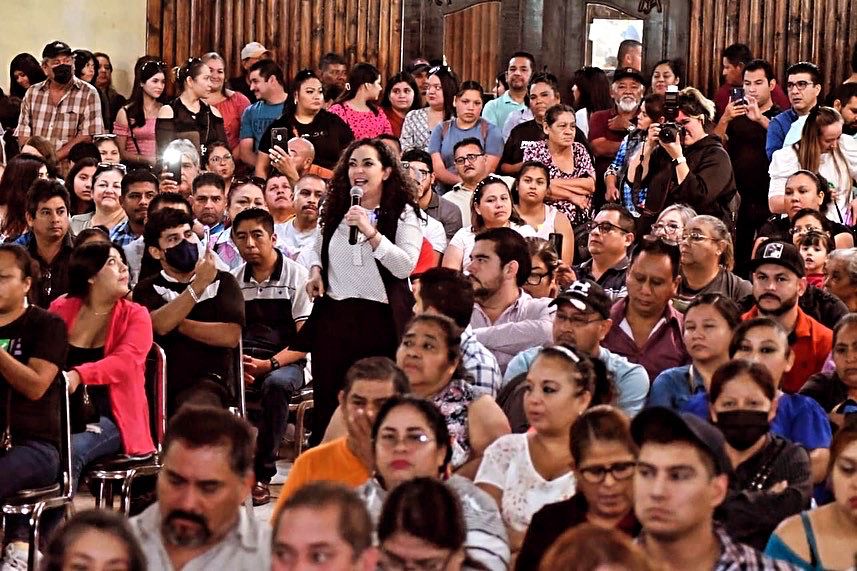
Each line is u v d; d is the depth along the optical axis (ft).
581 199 39.86
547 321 27.37
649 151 37.47
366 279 28.55
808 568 17.03
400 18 53.83
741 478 19.67
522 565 17.71
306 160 41.78
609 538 11.96
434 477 16.17
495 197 34.81
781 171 40.45
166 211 29.81
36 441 24.23
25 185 34.55
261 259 32.76
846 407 24.00
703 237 29.99
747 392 19.43
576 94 47.73
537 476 19.56
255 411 32.27
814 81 42.16
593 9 53.36
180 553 16.42
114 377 26.17
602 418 17.54
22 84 49.75
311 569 13.97
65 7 52.54
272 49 53.83
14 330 24.20
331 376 28.76
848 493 16.81
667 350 26.76
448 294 23.44
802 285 27.25
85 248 26.61
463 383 22.20
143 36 53.47
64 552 13.92
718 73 52.90
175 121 45.55
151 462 26.66
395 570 15.10
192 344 29.19
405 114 48.34
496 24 53.62
